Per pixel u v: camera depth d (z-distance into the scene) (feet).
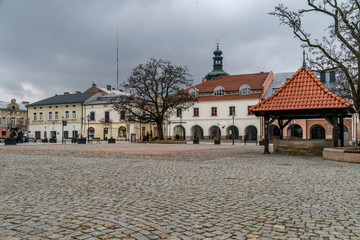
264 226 14.55
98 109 220.02
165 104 146.20
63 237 12.68
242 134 190.70
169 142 139.13
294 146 61.93
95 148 85.81
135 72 140.26
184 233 13.44
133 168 36.55
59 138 233.76
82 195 21.15
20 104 293.64
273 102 63.31
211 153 65.46
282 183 26.58
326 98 59.57
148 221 15.12
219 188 24.07
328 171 35.14
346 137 177.17
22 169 35.27
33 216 15.70
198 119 202.28
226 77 218.18
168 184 25.73
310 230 14.01
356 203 19.33
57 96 253.44
